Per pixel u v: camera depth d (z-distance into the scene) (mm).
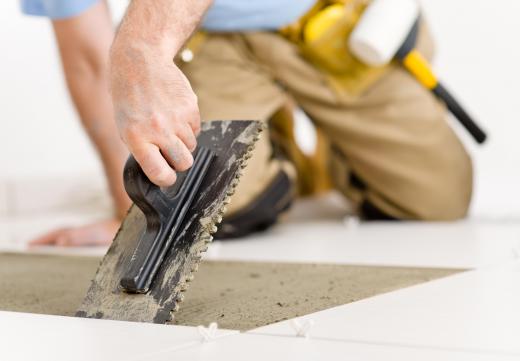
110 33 2066
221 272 1496
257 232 2160
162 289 1064
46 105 3297
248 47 2092
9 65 3121
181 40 1146
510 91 3244
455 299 1094
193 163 1113
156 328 999
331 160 2342
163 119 1050
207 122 1192
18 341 974
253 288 1312
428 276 1318
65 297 1310
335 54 2115
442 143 2211
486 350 837
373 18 2049
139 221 1153
